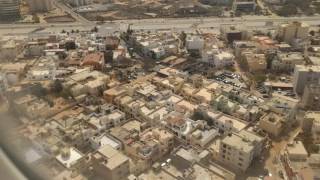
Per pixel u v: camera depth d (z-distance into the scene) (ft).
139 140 434.30
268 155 444.55
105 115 494.59
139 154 411.13
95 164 381.60
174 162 392.88
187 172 359.05
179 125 455.22
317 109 547.90
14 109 427.33
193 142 441.68
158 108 511.40
